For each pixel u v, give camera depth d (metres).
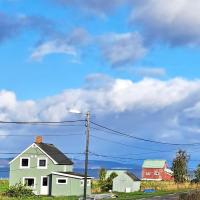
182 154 108.44
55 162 76.38
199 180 107.25
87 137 54.72
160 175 145.50
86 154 54.84
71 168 80.81
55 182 75.56
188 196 54.00
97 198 66.00
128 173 89.38
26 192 67.38
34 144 77.88
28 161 77.75
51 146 81.50
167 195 73.88
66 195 74.44
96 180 104.81
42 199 63.84
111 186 89.44
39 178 76.88
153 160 149.62
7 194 66.56
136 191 88.25
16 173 78.00
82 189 74.56
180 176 106.94
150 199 64.75
